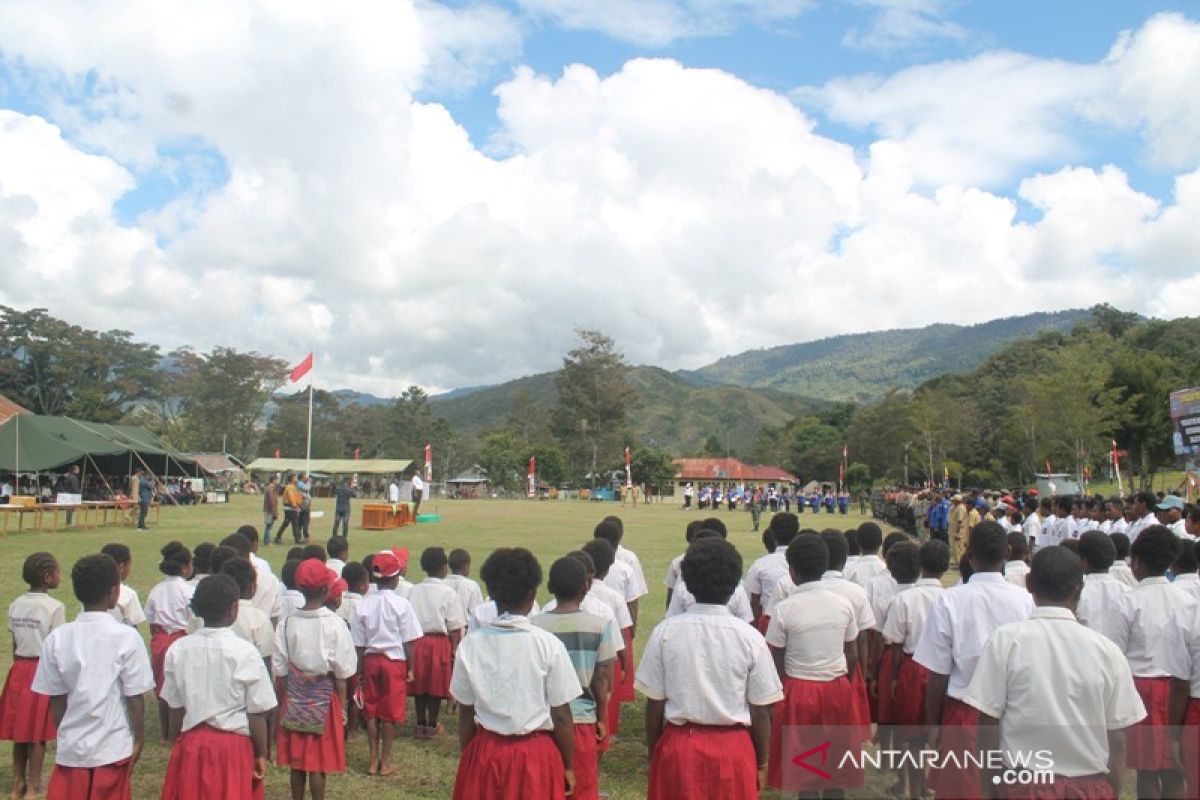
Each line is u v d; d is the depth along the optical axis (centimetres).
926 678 586
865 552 736
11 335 6988
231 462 7156
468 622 788
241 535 812
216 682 459
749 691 416
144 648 491
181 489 4578
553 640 423
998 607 461
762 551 2358
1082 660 344
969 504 1950
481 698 411
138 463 3809
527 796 403
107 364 7362
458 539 2464
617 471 8625
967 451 6606
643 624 1234
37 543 2173
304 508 2316
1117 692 345
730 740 410
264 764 475
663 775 413
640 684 426
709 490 5612
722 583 420
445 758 712
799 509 5559
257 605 749
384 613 683
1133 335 7456
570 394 8862
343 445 10550
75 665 468
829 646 509
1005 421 5641
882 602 659
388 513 2858
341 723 588
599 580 673
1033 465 4931
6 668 904
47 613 612
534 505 5275
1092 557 548
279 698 595
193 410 8850
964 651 457
